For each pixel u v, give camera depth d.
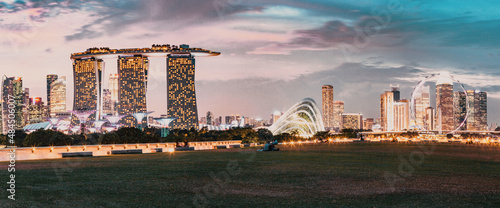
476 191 25.52
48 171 35.22
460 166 44.66
